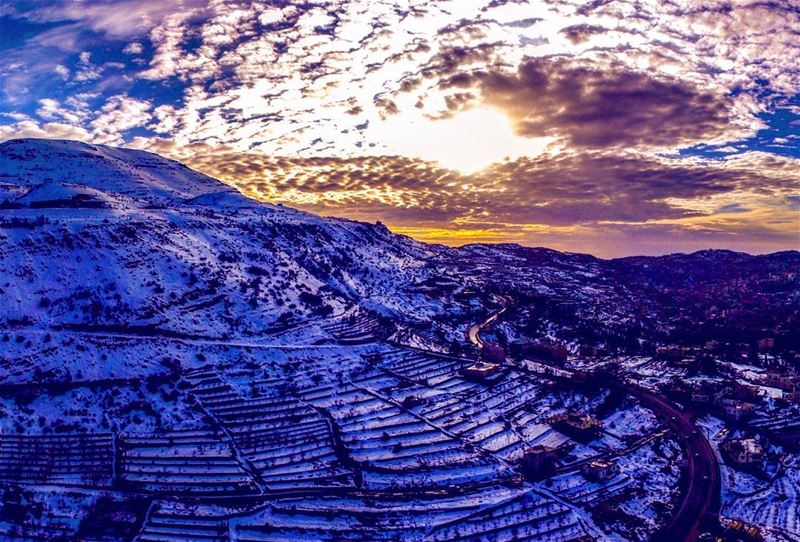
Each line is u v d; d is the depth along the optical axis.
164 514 137.88
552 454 171.50
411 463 168.12
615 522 148.12
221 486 150.88
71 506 139.00
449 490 157.75
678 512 155.00
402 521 143.38
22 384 172.75
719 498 163.38
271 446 169.50
